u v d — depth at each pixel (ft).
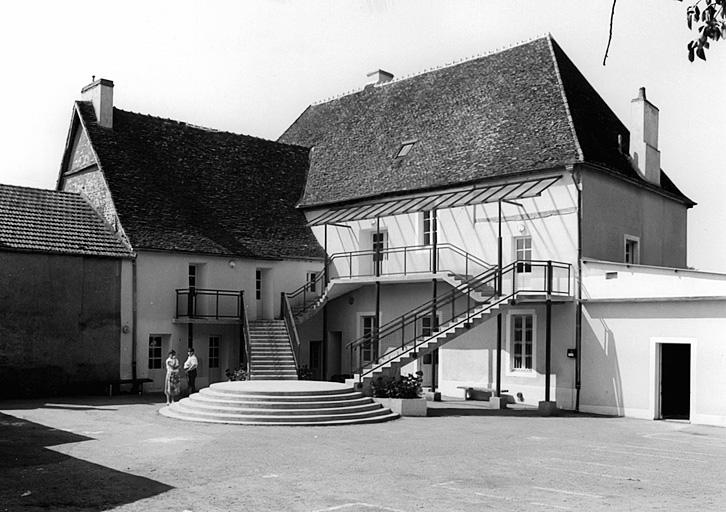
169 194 95.09
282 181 109.50
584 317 78.38
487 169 86.48
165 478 39.04
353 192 100.78
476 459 47.01
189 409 64.34
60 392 80.18
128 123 98.73
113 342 84.02
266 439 53.16
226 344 93.91
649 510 33.68
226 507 32.83
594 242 80.59
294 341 94.27
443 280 87.97
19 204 85.40
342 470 42.16
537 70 93.81
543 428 63.52
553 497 36.14
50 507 32.37
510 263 82.79
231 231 96.78
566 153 80.84
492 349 85.97
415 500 34.83
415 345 74.74
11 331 77.36
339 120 117.60
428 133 99.66
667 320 72.28
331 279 98.07
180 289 89.71
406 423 64.34
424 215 94.02
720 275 68.39
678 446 54.90
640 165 89.71
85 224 87.30
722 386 68.28
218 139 107.76
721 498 36.76
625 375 75.00
